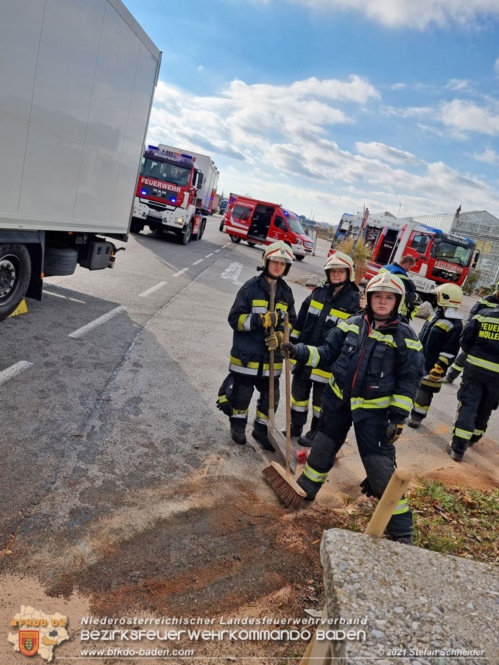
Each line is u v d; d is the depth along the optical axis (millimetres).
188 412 4832
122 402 4688
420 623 1761
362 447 3252
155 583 2680
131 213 8781
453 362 6355
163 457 3936
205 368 6141
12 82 4828
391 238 20938
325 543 2084
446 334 5910
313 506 3760
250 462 4203
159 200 17641
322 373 4566
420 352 3146
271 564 3021
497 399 5379
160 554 2896
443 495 4246
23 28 4762
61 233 7480
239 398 4297
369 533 2180
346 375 3229
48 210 6086
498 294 5227
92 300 8062
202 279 12406
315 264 26891
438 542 3439
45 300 7422
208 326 8109
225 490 3697
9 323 6027
